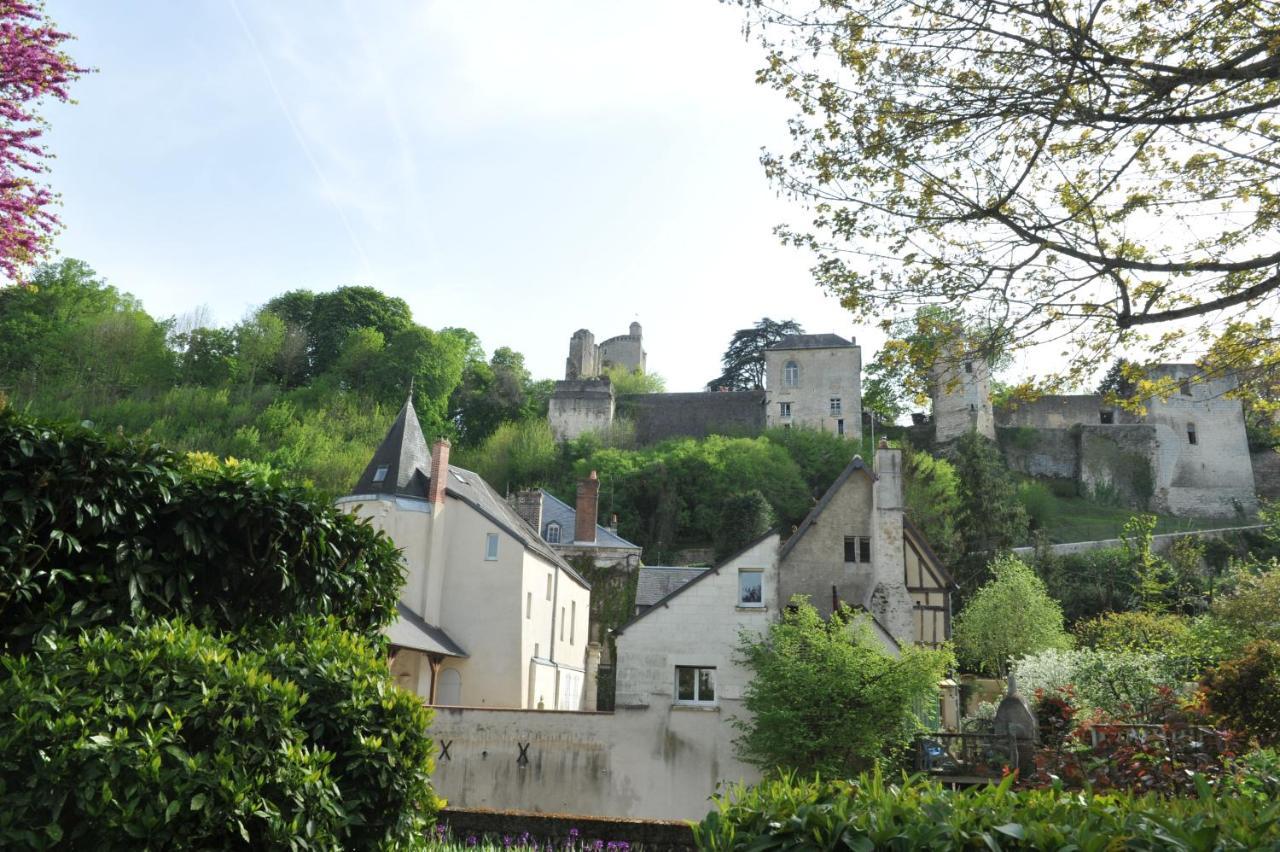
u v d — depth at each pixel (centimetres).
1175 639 2405
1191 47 830
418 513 3181
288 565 765
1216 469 6844
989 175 883
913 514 4884
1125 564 4703
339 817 577
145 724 518
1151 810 460
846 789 505
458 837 967
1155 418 6981
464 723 2002
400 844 651
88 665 527
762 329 8588
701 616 2081
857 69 875
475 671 3112
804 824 468
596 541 4422
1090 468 6975
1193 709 1224
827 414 7188
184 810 492
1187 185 896
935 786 507
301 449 6550
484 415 8025
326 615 776
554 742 1980
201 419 6962
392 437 3356
